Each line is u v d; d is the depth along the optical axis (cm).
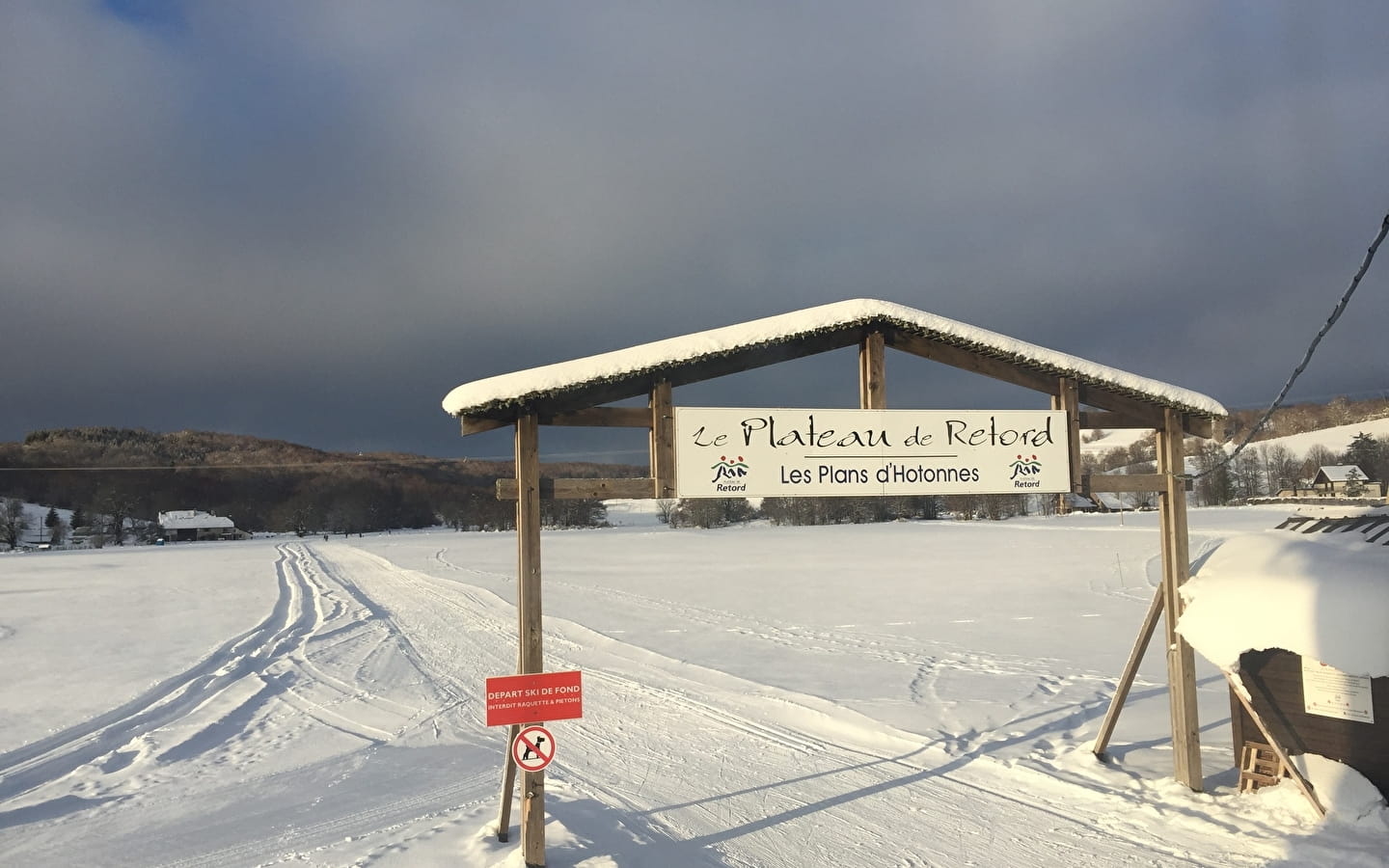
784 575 2823
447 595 2470
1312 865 544
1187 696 710
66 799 749
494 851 588
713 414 633
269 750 907
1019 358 683
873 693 1088
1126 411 727
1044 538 4238
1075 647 1419
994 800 707
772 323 634
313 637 1730
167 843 635
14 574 3884
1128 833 624
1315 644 589
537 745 568
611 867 562
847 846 619
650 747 880
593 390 615
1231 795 684
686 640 1550
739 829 653
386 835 629
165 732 987
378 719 1046
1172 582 728
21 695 1173
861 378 678
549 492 603
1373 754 617
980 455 679
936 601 2066
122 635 1789
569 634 1670
